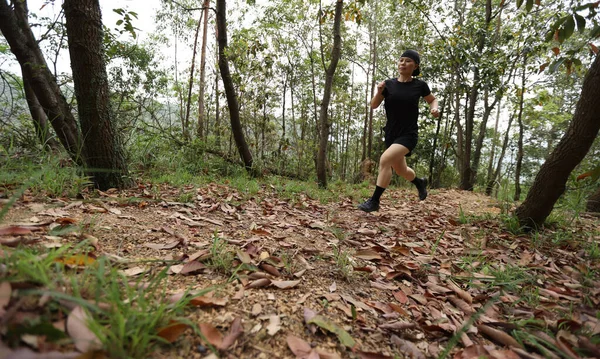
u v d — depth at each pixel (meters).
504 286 2.20
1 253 1.22
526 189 9.10
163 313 1.15
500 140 22.59
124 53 5.38
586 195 4.70
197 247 2.00
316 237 2.83
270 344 1.21
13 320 0.88
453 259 2.73
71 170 2.88
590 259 2.92
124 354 0.90
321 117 6.98
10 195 2.21
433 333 1.58
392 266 2.29
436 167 17.58
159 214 2.61
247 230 2.66
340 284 1.90
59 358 0.82
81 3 2.99
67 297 0.90
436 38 10.60
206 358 1.04
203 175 6.17
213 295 1.43
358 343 1.35
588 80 3.28
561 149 3.53
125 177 3.49
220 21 6.31
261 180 6.72
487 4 10.63
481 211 5.21
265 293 1.57
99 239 1.85
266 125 11.66
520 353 1.43
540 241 3.34
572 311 1.91
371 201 3.96
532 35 8.40
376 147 20.38
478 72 9.66
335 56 6.84
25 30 4.47
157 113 8.45
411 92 3.73
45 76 4.48
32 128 5.02
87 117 3.18
